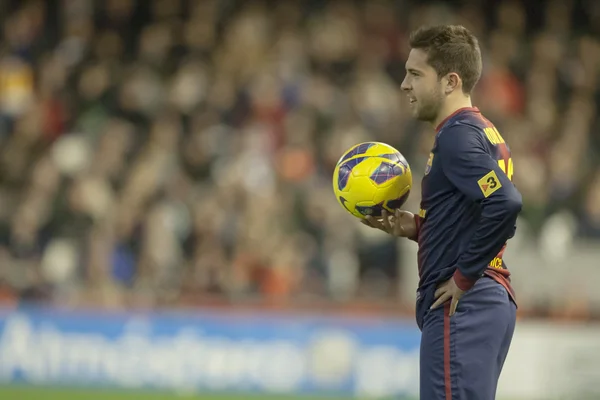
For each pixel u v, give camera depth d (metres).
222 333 36.31
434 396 14.66
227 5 54.66
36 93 48.19
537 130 49.72
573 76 55.44
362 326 36.56
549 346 36.66
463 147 14.40
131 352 36.00
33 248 39.16
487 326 14.67
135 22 53.88
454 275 14.52
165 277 38.22
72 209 40.22
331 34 52.97
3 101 47.97
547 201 43.34
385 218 16.31
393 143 45.84
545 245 40.78
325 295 39.00
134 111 46.94
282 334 36.44
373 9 55.84
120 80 48.53
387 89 50.25
